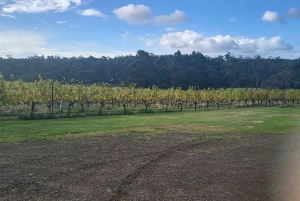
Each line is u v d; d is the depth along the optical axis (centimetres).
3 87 2042
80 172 780
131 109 2978
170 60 8738
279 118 2314
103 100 2758
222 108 3725
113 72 6888
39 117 2053
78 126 1630
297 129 1666
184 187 670
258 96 4397
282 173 791
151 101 3250
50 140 1229
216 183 702
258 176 763
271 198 609
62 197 598
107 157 952
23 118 1998
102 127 1622
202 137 1375
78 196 605
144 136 1382
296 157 981
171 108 3469
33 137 1279
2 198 589
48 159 912
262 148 1132
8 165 837
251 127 1748
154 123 1875
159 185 683
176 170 814
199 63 8962
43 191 633
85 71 6281
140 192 634
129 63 7538
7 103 2064
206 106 4088
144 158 948
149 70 6938
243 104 4584
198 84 7056
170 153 1030
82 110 2622
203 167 849
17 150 1033
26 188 651
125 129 1581
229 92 4150
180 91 3619
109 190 644
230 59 10419
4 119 1934
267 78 8250
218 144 1209
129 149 1084
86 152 1020
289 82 7400
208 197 609
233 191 648
